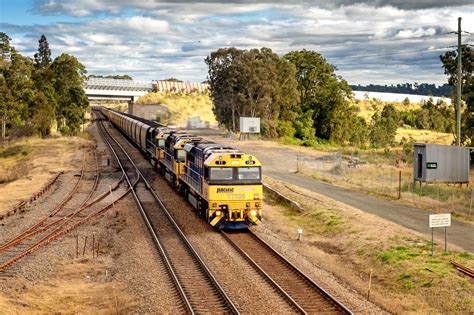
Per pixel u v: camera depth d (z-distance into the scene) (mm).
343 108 100938
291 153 69000
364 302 17000
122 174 46406
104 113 153625
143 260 21188
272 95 94375
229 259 21312
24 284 17984
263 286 17984
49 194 37094
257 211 26328
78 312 15859
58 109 96062
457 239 24359
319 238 26141
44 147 71938
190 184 31297
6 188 40844
